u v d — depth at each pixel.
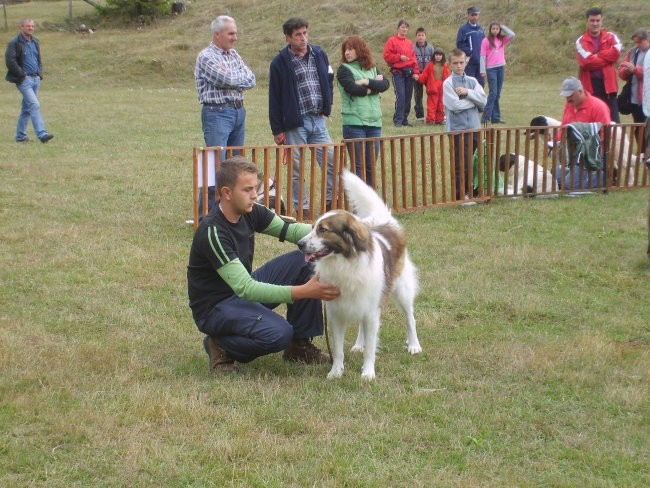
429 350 5.21
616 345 5.21
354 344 5.37
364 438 3.88
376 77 8.88
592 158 9.70
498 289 6.42
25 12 34.19
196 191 7.69
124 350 5.12
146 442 3.80
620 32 23.88
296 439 3.88
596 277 6.73
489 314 5.92
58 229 7.92
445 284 6.51
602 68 12.23
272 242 7.65
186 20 31.45
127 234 7.87
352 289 4.52
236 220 4.62
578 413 4.20
